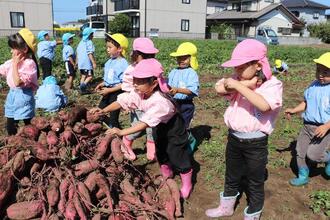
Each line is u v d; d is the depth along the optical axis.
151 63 3.88
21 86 5.07
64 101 7.04
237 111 3.66
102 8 57.66
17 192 3.71
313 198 4.62
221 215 4.21
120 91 5.83
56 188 3.58
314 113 4.70
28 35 4.86
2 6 38.50
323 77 4.62
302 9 72.44
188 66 5.43
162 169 4.79
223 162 5.61
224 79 3.71
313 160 4.80
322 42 55.41
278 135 7.12
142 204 3.74
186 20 49.78
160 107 3.86
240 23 56.19
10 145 3.84
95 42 26.48
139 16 47.97
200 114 8.67
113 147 4.01
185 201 4.49
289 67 19.45
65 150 3.88
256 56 3.36
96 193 3.73
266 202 4.54
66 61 11.14
